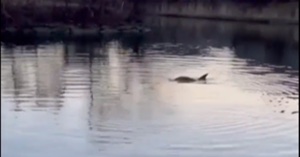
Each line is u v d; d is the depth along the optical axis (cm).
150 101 1570
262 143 1150
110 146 1129
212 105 1530
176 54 2872
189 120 1341
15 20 3862
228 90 1783
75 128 1255
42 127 1258
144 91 1736
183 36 3981
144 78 2012
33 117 1355
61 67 2286
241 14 5228
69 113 1406
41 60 2533
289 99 1636
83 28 4062
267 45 3347
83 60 2559
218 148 1120
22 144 1133
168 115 1395
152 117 1366
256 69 2350
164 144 1145
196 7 5650
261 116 1399
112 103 1538
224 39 3788
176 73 2161
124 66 2352
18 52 2834
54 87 1788
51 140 1158
